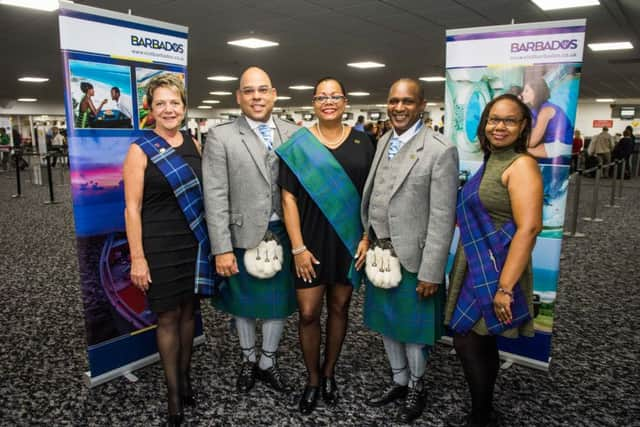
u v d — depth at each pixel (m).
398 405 2.11
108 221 2.24
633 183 12.17
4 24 6.17
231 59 9.38
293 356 2.61
